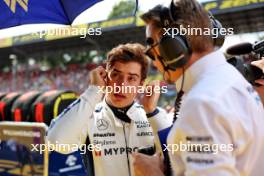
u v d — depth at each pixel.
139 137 1.66
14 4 1.76
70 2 1.81
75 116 1.54
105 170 1.59
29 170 3.11
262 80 1.48
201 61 1.05
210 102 0.91
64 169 3.08
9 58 12.86
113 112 1.65
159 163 1.26
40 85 14.74
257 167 1.00
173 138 0.98
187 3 1.06
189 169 0.90
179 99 1.14
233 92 0.98
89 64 13.92
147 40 1.17
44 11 1.83
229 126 0.90
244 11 6.89
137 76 1.62
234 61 1.46
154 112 1.61
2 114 3.72
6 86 15.48
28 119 3.44
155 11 1.11
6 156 3.31
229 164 0.88
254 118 0.98
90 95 1.55
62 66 15.45
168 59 1.08
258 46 1.67
